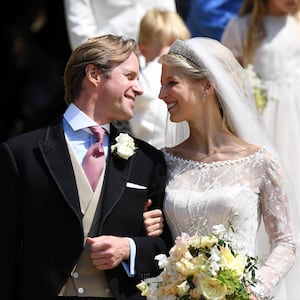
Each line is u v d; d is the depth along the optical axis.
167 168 15.93
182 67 15.57
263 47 21.05
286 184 15.78
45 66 28.38
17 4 28.56
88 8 21.50
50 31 28.53
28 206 14.66
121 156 14.97
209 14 23.20
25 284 14.62
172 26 19.62
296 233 15.77
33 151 14.84
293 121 20.56
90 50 15.00
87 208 14.72
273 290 15.30
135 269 14.70
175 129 16.64
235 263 14.06
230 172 15.48
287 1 21.00
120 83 14.99
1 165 14.84
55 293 14.46
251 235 15.28
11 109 28.17
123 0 21.48
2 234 14.70
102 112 15.06
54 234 14.60
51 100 28.12
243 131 15.88
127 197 14.91
